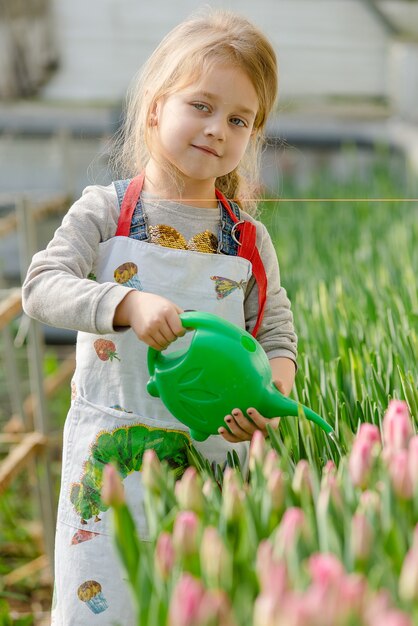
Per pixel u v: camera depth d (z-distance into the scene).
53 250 2.55
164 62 2.67
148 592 1.58
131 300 2.33
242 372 2.32
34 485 4.52
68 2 11.19
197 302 2.59
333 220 6.90
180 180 2.67
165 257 2.59
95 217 2.63
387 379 2.81
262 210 3.69
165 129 2.58
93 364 2.59
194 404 2.35
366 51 11.72
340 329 3.40
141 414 2.52
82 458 2.55
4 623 3.71
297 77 11.77
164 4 11.28
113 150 3.23
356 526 1.54
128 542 1.71
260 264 2.73
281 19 11.73
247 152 2.97
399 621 1.23
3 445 5.00
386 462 1.80
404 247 5.38
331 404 2.74
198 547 1.61
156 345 2.30
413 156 9.48
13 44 10.46
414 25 11.64
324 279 4.66
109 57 11.27
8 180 9.40
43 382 4.22
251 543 1.68
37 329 4.18
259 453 1.92
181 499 1.76
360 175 10.60
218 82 2.52
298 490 1.81
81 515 2.52
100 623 2.47
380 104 11.50
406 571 1.38
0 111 10.36
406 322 3.46
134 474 2.50
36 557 4.47
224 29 2.60
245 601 1.49
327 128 11.20
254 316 2.76
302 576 1.48
